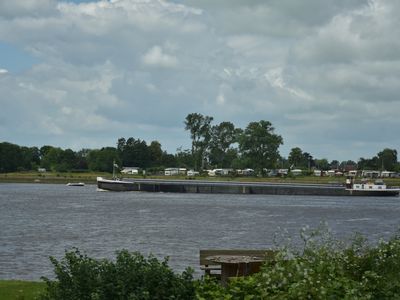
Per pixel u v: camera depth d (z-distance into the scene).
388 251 17.31
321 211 110.50
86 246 48.72
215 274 21.53
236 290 14.38
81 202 127.50
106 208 107.00
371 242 56.62
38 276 32.88
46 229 64.62
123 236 57.44
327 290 13.77
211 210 105.31
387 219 91.62
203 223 75.44
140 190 187.12
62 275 14.48
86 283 14.11
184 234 60.22
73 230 63.56
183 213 95.56
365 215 101.38
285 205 129.38
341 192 181.62
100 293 13.80
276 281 14.57
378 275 15.77
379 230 72.06
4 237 55.72
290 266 15.15
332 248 17.80
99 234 59.34
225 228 68.31
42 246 48.44
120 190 187.38
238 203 133.38
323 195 183.00
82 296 14.00
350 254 17.25
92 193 177.25
